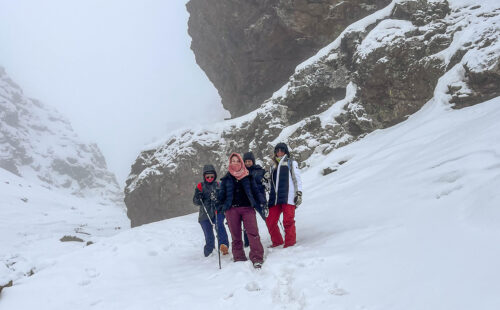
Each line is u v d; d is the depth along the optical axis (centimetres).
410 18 1402
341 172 1048
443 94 1131
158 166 1867
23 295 466
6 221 2267
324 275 372
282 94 1695
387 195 606
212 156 1817
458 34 1240
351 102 1438
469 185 456
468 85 1071
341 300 315
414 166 689
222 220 607
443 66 1203
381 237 427
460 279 287
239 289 395
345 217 587
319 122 1457
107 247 657
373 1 1786
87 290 479
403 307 278
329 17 1850
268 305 346
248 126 1825
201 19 2323
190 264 592
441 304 265
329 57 1595
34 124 9431
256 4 2041
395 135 1119
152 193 1852
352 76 1484
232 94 2417
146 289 467
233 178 531
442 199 464
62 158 8719
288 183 543
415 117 1193
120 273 540
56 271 536
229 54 2273
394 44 1317
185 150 1830
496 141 552
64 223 2422
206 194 625
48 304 444
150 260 605
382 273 341
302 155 1397
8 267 589
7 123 8600
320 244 483
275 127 1605
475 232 350
